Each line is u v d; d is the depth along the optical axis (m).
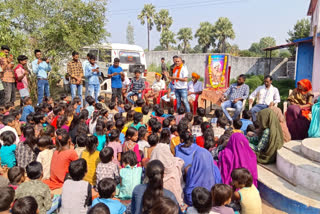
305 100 6.16
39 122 5.50
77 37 10.77
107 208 2.43
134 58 14.33
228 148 4.32
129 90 9.60
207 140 4.69
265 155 4.88
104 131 5.19
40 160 4.43
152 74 23.28
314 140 4.87
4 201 2.56
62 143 4.25
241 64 22.20
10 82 8.01
